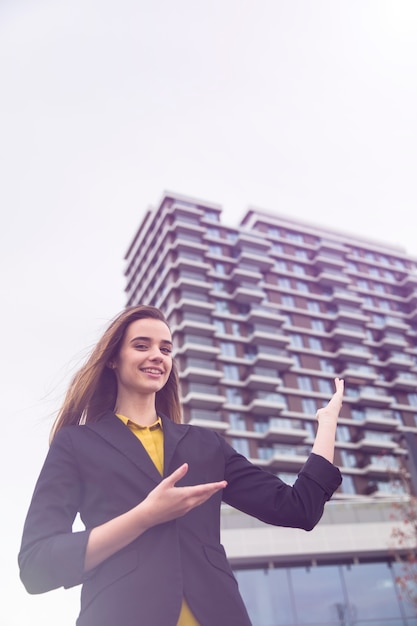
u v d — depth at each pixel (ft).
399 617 76.89
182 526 5.56
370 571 80.79
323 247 216.33
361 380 189.88
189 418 157.28
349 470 166.20
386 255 234.99
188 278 183.62
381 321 212.43
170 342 7.07
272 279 200.34
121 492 5.69
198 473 6.14
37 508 5.62
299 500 5.98
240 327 184.03
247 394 171.32
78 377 7.25
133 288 217.97
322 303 205.16
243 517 82.23
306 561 80.59
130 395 6.81
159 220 207.31
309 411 175.11
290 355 185.06
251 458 158.40
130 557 5.23
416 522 74.13
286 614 76.28
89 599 5.15
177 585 5.06
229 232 205.67
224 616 5.12
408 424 188.55
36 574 5.09
